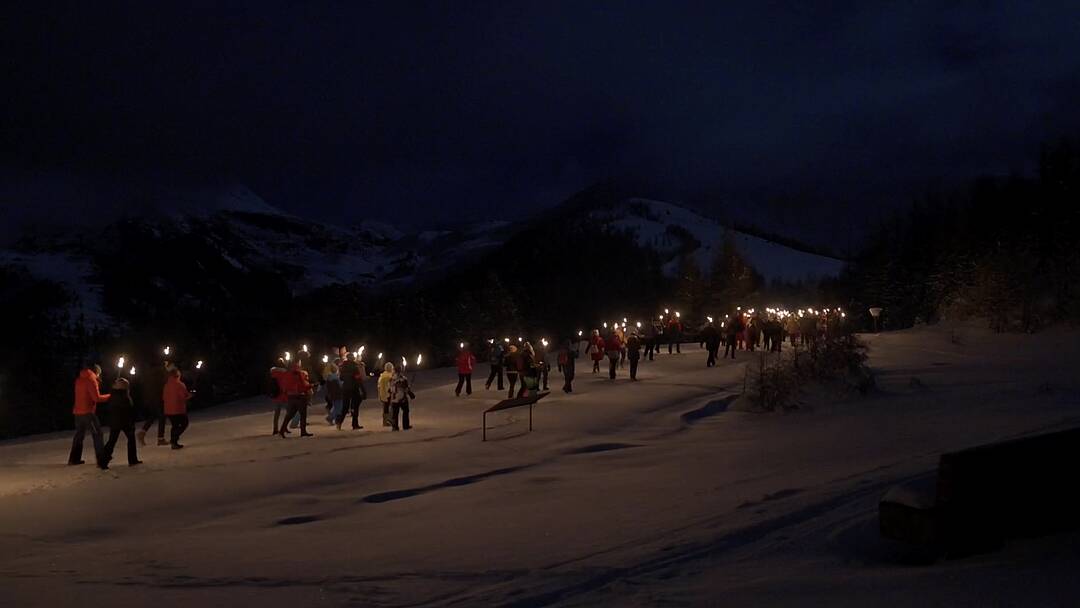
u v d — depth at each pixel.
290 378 19.69
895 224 79.19
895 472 11.62
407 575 7.73
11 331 67.19
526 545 8.97
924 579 6.35
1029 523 7.39
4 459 16.98
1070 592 5.68
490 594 6.78
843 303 87.19
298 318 72.69
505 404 19.58
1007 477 7.30
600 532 9.45
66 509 12.34
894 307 71.38
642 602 6.15
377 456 16.91
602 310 101.75
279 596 7.06
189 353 64.25
